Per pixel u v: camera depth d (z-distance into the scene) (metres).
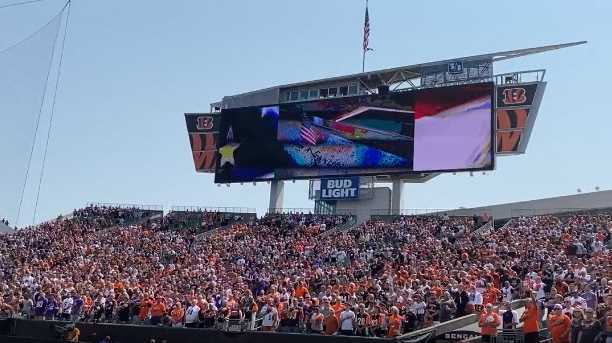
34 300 34.69
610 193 54.47
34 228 58.44
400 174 51.03
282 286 34.47
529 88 49.81
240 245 49.91
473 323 27.00
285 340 26.23
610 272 29.67
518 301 28.72
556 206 58.09
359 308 27.11
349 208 56.28
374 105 52.53
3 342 29.50
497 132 50.19
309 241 49.25
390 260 40.22
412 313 26.72
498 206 61.28
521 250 38.47
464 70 51.62
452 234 46.56
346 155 52.81
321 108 54.41
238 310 29.97
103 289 35.03
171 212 61.66
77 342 28.19
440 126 49.94
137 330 29.39
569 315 22.70
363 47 56.84
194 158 61.06
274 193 57.28
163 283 37.47
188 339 28.36
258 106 56.84
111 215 62.59
